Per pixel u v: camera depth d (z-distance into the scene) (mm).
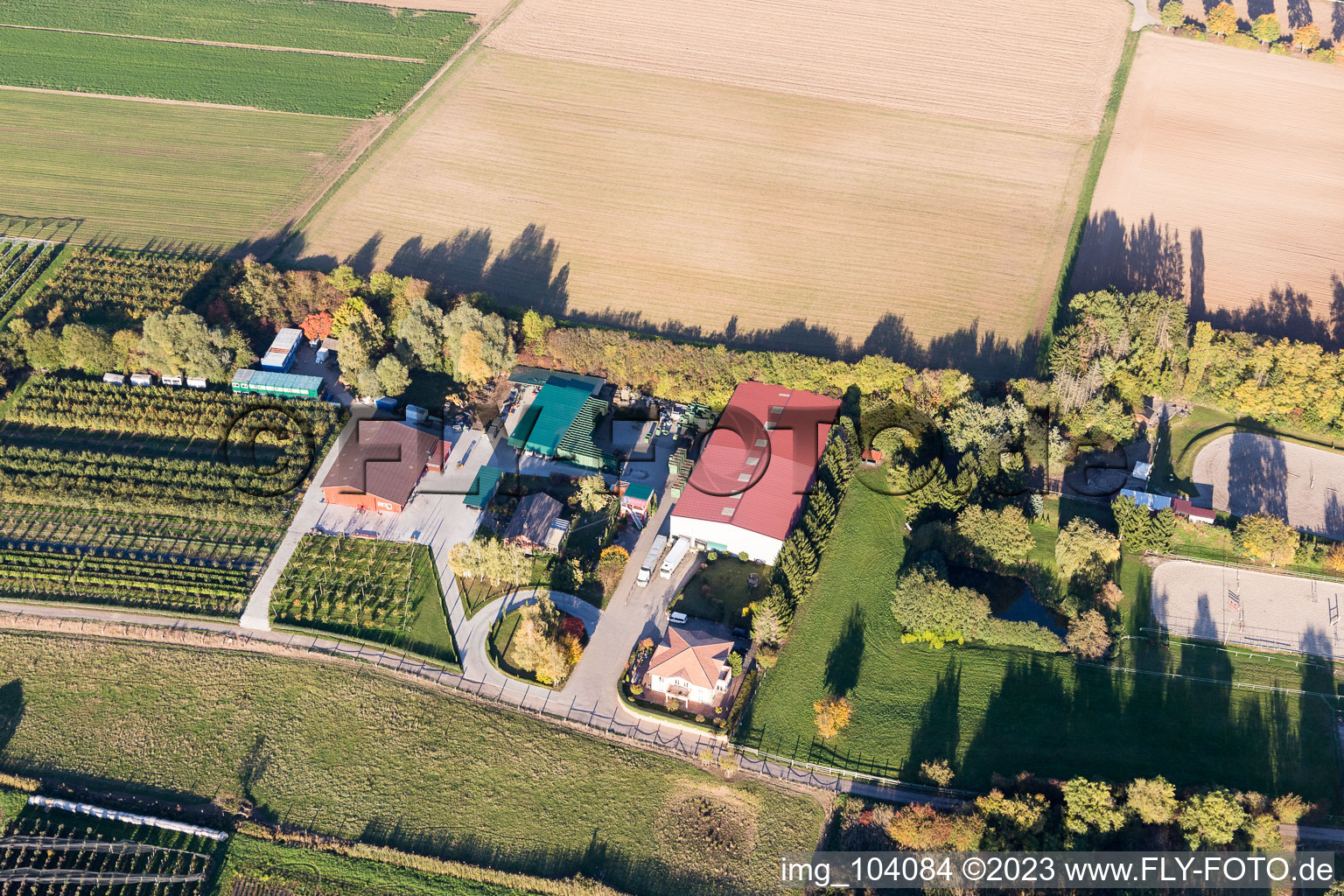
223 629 123688
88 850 103750
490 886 102562
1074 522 129000
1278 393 149625
